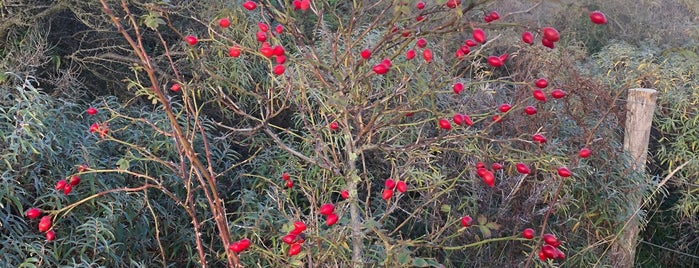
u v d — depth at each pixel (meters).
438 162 3.03
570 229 3.09
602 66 4.50
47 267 2.24
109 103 3.07
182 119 2.97
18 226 2.24
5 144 2.45
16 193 2.31
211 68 3.29
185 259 2.67
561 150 3.12
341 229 2.07
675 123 4.11
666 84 4.11
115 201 2.43
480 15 3.29
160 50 3.69
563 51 3.97
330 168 2.00
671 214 3.88
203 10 3.49
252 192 2.77
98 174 2.52
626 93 4.05
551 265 2.73
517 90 3.20
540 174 3.07
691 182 3.88
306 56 1.81
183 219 2.77
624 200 3.14
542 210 2.84
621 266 3.13
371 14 3.58
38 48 3.12
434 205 2.72
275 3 3.36
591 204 3.15
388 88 2.58
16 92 2.76
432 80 1.88
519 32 4.76
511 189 2.89
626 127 3.25
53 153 2.47
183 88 1.95
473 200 2.85
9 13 3.22
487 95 3.27
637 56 4.66
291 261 1.84
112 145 2.83
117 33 3.57
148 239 2.54
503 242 2.94
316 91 2.57
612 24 5.49
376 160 3.08
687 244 3.76
